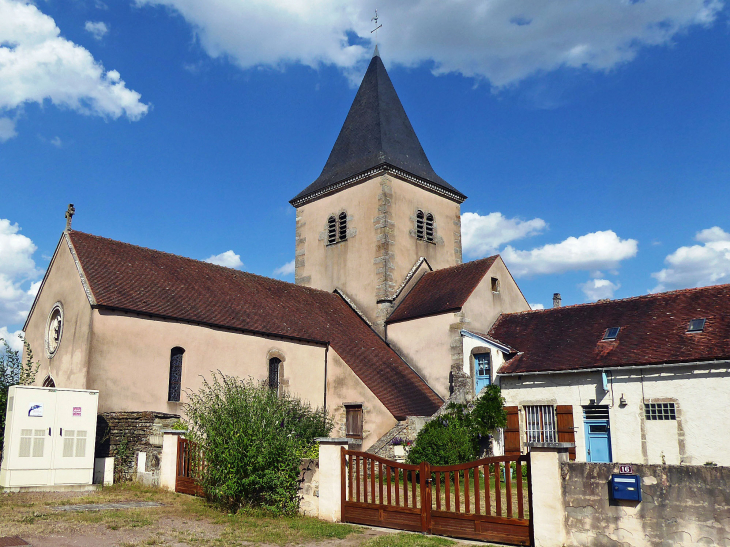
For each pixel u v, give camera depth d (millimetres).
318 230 29781
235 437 11789
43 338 19906
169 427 15867
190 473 13594
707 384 16922
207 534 9711
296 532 9914
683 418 17125
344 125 31312
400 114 30672
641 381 18078
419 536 9492
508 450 18844
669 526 7824
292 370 21500
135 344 17672
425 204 29172
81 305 17797
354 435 20938
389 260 26453
